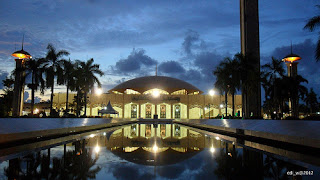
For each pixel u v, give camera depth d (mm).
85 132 20828
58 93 77000
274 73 44562
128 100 78625
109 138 15430
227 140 14641
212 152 9680
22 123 14883
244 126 19578
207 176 5887
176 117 80125
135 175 5934
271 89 46562
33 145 11461
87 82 46312
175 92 91750
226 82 43844
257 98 50844
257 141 14039
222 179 5625
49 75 38062
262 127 16609
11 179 5418
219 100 79312
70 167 6723
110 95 78312
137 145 11812
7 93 51719
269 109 73188
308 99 80500
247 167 6902
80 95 58219
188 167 6883
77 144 12000
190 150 10219
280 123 16391
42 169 6438
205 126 29297
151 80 92562
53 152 9328
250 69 43312
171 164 7301
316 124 13141
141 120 67125
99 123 27750
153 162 7570
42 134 14867
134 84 90500
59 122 20219
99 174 5988
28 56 42125
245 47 53344
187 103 79500
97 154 8938
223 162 7637
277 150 10266
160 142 13320
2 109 46219
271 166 7035
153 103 78688
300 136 10656
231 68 43469
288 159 8164
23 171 6199
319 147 9297
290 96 45000
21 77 40000
